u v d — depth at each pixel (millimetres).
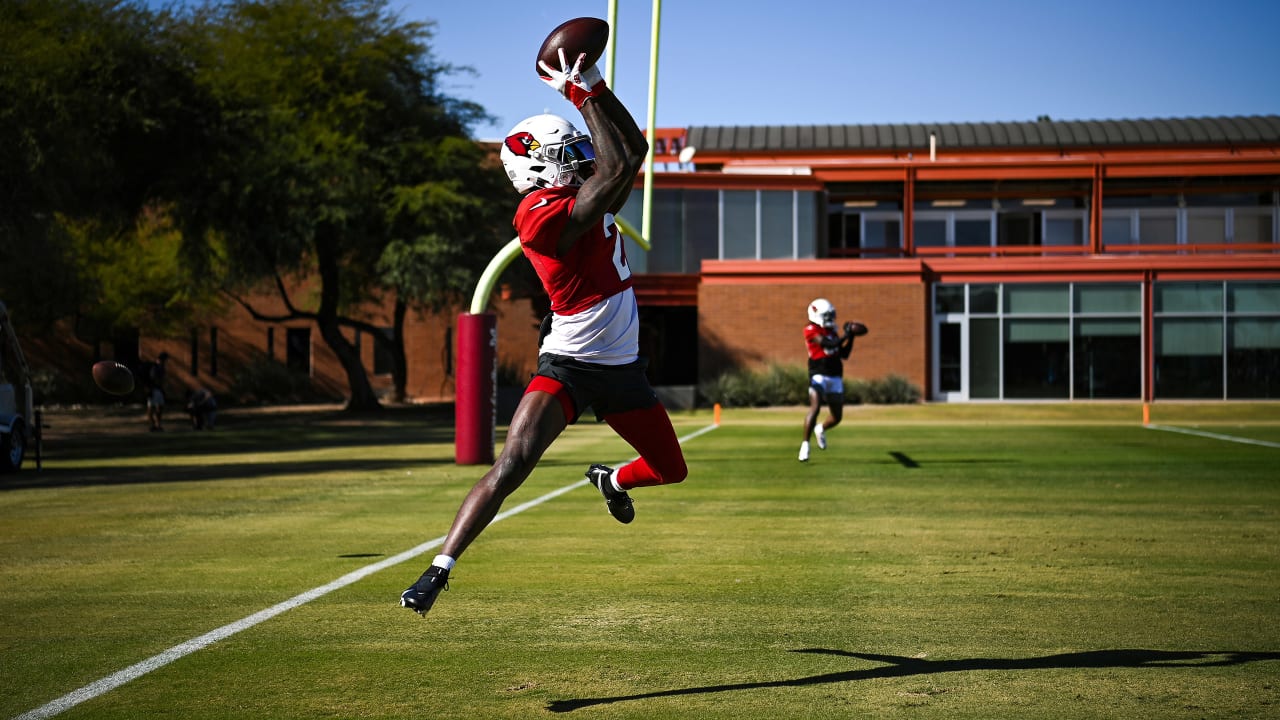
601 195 3939
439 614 5453
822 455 16031
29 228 22578
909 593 5930
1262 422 25359
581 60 3898
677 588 6094
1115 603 5645
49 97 21797
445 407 39562
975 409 31656
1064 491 11078
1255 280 35469
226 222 29219
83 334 44719
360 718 3816
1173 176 40062
